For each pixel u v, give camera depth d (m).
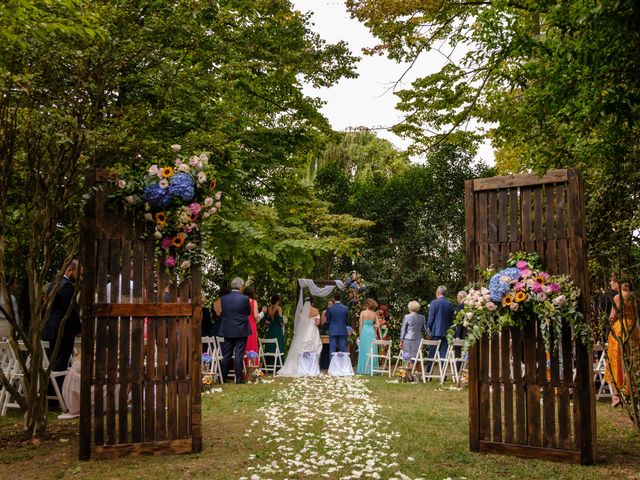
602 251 6.53
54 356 6.08
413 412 7.66
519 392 5.43
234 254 13.38
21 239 6.38
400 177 23.34
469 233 5.84
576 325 5.05
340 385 10.54
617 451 5.55
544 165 5.55
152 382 5.40
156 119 6.78
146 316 5.39
